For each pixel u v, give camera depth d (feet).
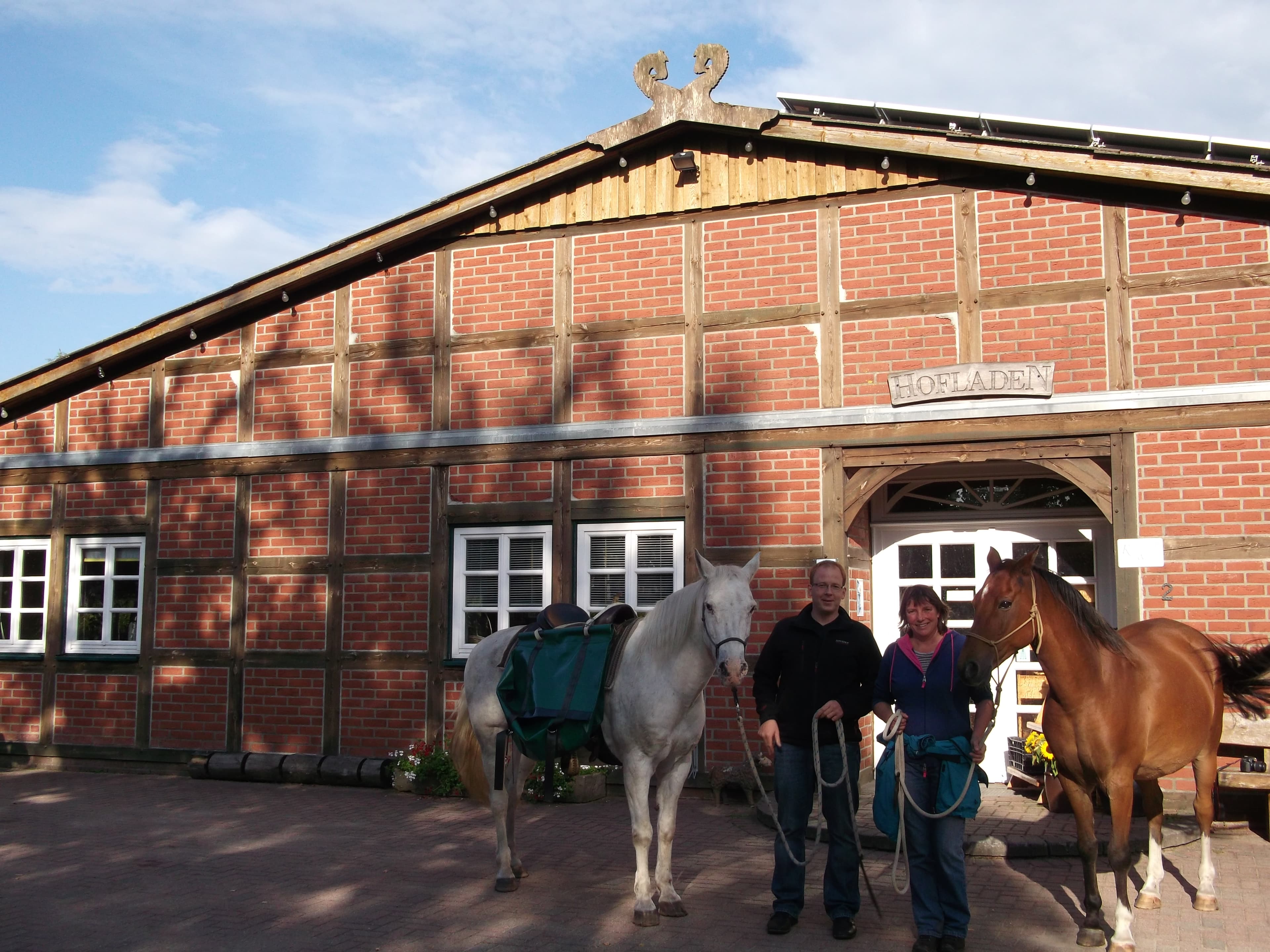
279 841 24.35
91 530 37.14
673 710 17.42
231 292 35.22
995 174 28.43
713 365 30.55
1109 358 26.94
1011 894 18.94
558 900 18.95
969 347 28.17
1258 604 25.07
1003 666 30.19
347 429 34.27
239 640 34.65
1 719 37.45
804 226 30.14
